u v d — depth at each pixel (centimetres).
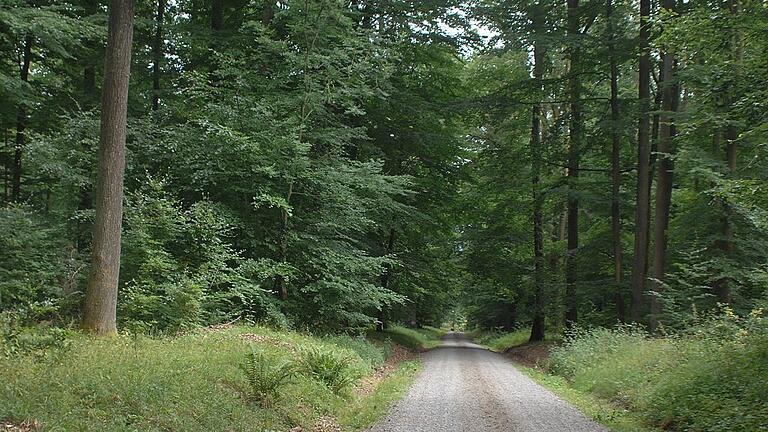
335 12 1783
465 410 1041
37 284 1313
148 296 1298
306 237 1778
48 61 1958
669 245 2275
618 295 2352
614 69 2250
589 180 2620
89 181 1574
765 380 888
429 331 5722
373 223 1970
